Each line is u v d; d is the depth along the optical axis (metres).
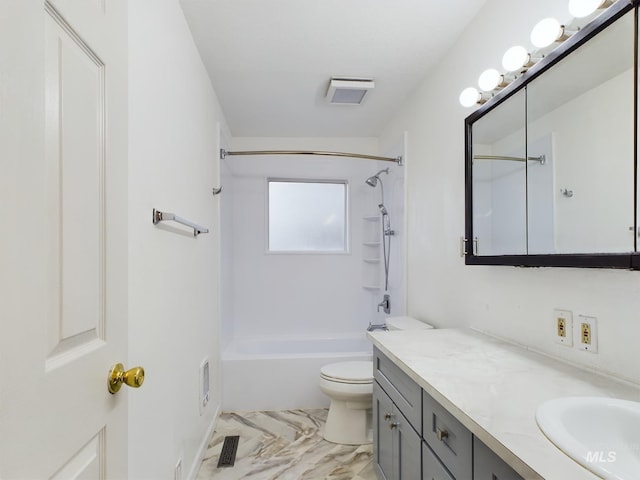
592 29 1.02
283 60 2.14
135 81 1.11
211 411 2.33
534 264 1.26
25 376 0.47
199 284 1.99
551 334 1.27
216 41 1.93
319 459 2.06
